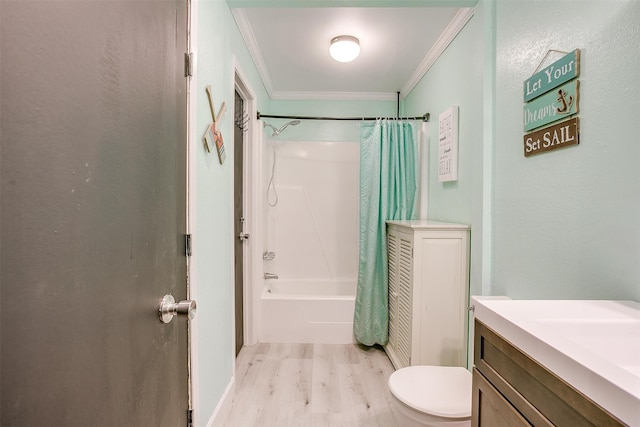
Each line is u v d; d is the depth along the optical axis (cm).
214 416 153
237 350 240
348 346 259
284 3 165
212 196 149
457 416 116
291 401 184
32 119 44
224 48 166
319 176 338
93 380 57
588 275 98
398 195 251
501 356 80
